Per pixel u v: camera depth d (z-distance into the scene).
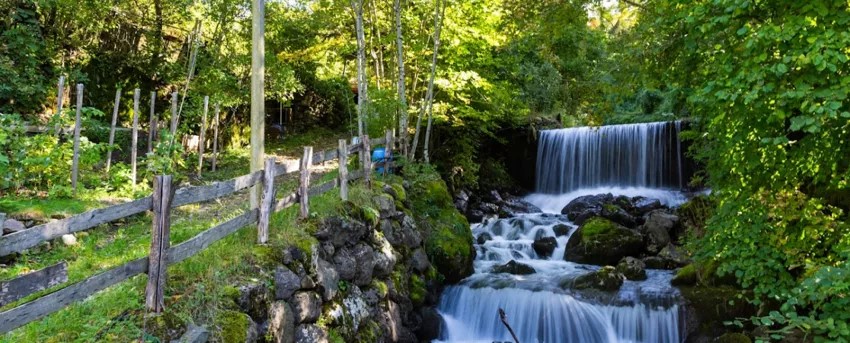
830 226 4.90
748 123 4.79
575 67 16.52
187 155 10.85
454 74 10.98
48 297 2.73
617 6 7.95
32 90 8.27
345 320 5.05
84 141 7.06
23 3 9.12
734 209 5.43
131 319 3.26
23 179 6.36
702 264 6.89
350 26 12.98
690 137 7.50
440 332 6.77
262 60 4.98
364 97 9.09
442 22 10.12
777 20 4.24
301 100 16.28
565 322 6.44
